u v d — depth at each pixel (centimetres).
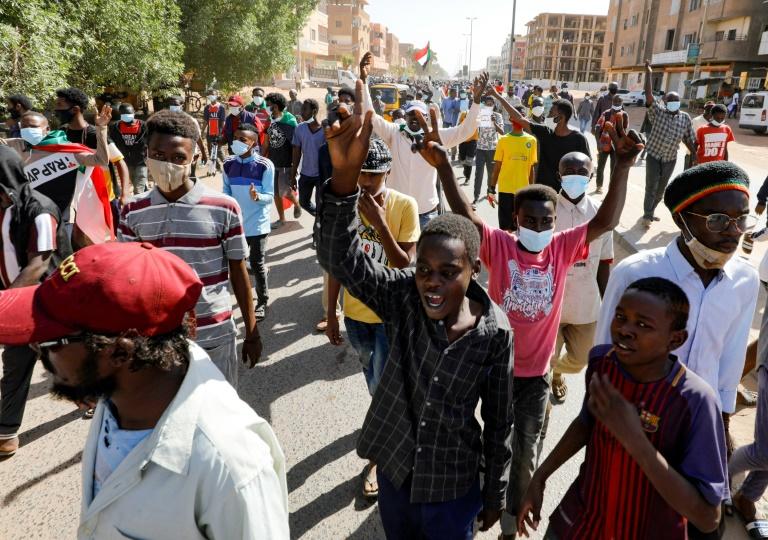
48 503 284
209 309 258
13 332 106
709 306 197
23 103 697
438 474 180
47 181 451
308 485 301
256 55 1994
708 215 182
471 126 487
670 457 159
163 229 252
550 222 243
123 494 109
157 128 240
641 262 206
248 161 494
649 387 161
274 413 367
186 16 1728
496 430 187
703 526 153
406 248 295
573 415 370
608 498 170
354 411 370
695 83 3916
